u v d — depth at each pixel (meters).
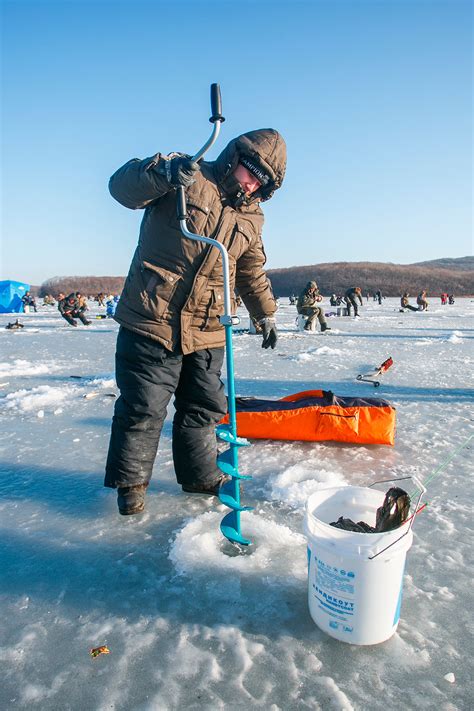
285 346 11.25
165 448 3.84
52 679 1.57
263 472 3.31
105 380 6.80
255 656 1.64
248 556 2.21
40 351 11.11
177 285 2.45
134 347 2.53
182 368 2.76
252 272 2.79
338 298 41.16
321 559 1.68
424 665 1.60
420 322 21.11
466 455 3.64
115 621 1.83
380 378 6.94
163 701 1.47
